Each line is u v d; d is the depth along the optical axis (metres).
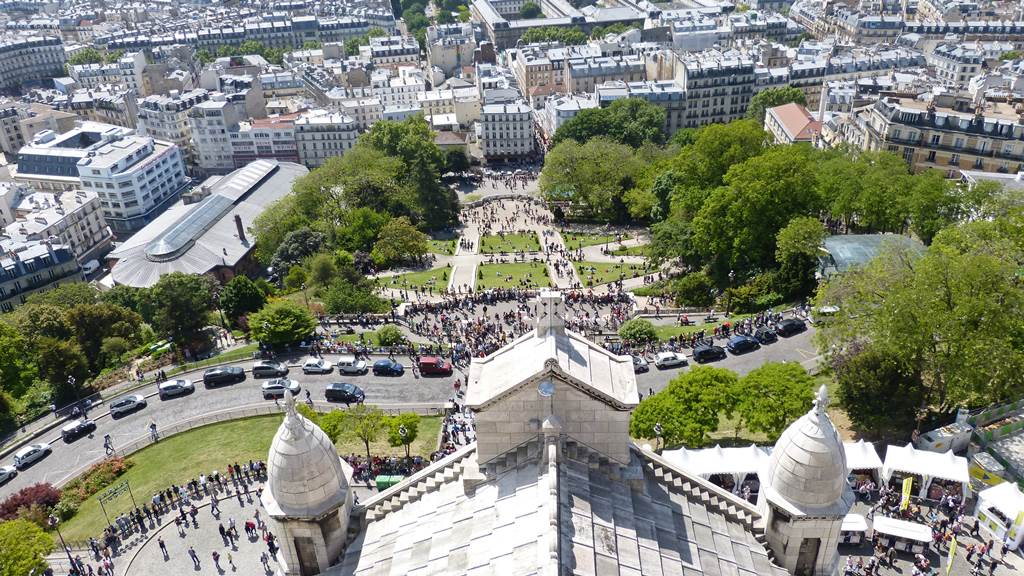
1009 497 96.88
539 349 62.78
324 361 156.00
